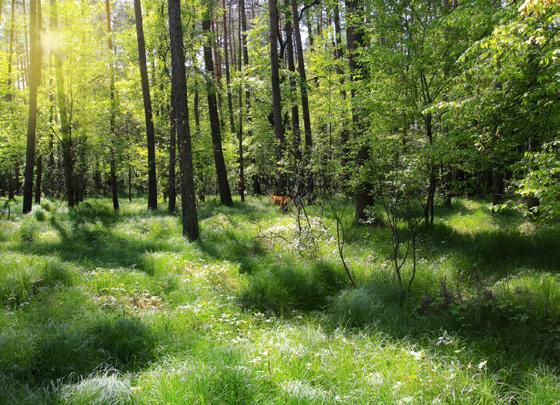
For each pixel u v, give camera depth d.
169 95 20.52
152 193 19.52
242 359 4.13
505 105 7.07
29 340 4.52
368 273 7.53
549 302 5.66
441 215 13.56
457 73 9.40
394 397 3.58
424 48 9.41
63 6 18.56
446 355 4.41
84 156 21.47
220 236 11.35
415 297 6.52
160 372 4.04
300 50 18.47
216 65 27.53
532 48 6.43
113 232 12.12
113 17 27.89
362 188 9.93
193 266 8.30
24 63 31.80
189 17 18.25
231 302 6.39
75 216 15.98
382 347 4.80
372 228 10.80
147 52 19.59
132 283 7.03
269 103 20.36
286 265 7.91
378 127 10.03
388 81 10.21
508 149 7.90
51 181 28.95
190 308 5.87
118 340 4.86
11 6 23.62
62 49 18.69
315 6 19.84
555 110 6.94
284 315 6.52
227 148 24.16
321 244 9.55
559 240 8.38
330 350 4.48
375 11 10.34
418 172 6.99
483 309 5.55
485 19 7.91
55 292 6.34
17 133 21.08
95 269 7.71
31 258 8.16
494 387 3.81
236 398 3.58
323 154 9.42
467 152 7.45
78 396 3.54
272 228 10.94
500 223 11.40
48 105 21.00
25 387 3.84
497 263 7.96
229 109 27.98
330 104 19.36
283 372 3.98
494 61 6.19
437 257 8.58
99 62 19.84
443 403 3.52
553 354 4.60
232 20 32.84
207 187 31.94
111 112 20.41
